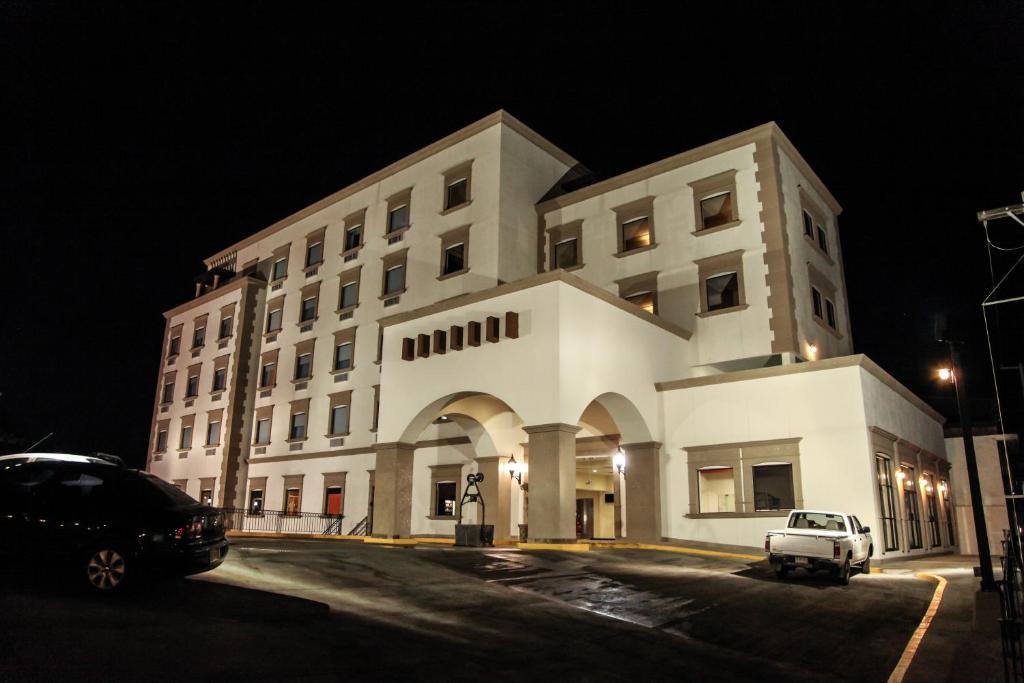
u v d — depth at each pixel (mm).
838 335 29031
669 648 9820
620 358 22766
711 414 23438
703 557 19953
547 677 8016
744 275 25547
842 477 20859
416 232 32188
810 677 8719
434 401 23250
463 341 22844
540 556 17938
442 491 28953
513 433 27297
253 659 7559
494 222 28812
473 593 12891
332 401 34250
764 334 24734
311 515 33406
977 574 15016
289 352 37531
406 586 13141
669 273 27172
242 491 37656
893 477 22578
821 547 15781
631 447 24000
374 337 32844
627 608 12359
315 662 7668
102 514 10328
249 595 10766
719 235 26359
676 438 23938
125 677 6680
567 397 20234
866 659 9562
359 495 31625
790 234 25906
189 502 11414
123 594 10102
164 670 6957
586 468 30469
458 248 30266
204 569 10867
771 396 22516
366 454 31875
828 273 29375
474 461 27906
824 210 30625
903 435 24656
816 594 14461
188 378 42750
